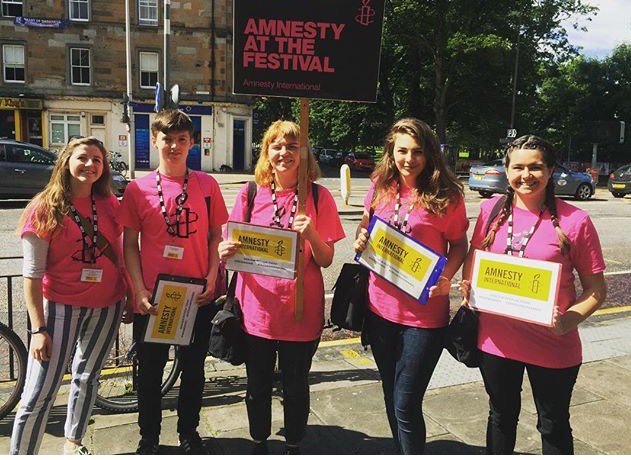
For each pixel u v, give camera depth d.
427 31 30.72
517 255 2.45
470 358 2.61
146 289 2.90
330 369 4.36
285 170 2.84
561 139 41.47
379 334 2.79
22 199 14.30
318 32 2.75
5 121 26.45
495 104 33.69
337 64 2.77
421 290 2.62
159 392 3.04
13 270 7.10
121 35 26.88
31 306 2.67
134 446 3.17
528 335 2.45
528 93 34.31
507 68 31.95
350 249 9.09
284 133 2.82
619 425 3.48
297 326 2.85
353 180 27.67
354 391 3.91
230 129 28.31
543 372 2.44
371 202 2.89
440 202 2.63
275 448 3.18
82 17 26.52
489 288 2.49
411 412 2.65
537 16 32.12
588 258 2.37
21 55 26.23
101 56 26.80
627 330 5.38
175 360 3.70
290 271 2.77
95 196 2.84
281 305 2.83
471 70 31.12
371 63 2.78
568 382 2.46
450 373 4.25
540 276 2.37
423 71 34.00
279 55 2.76
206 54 27.53
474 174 18.98
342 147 38.00
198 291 2.91
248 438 3.28
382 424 3.47
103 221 2.82
